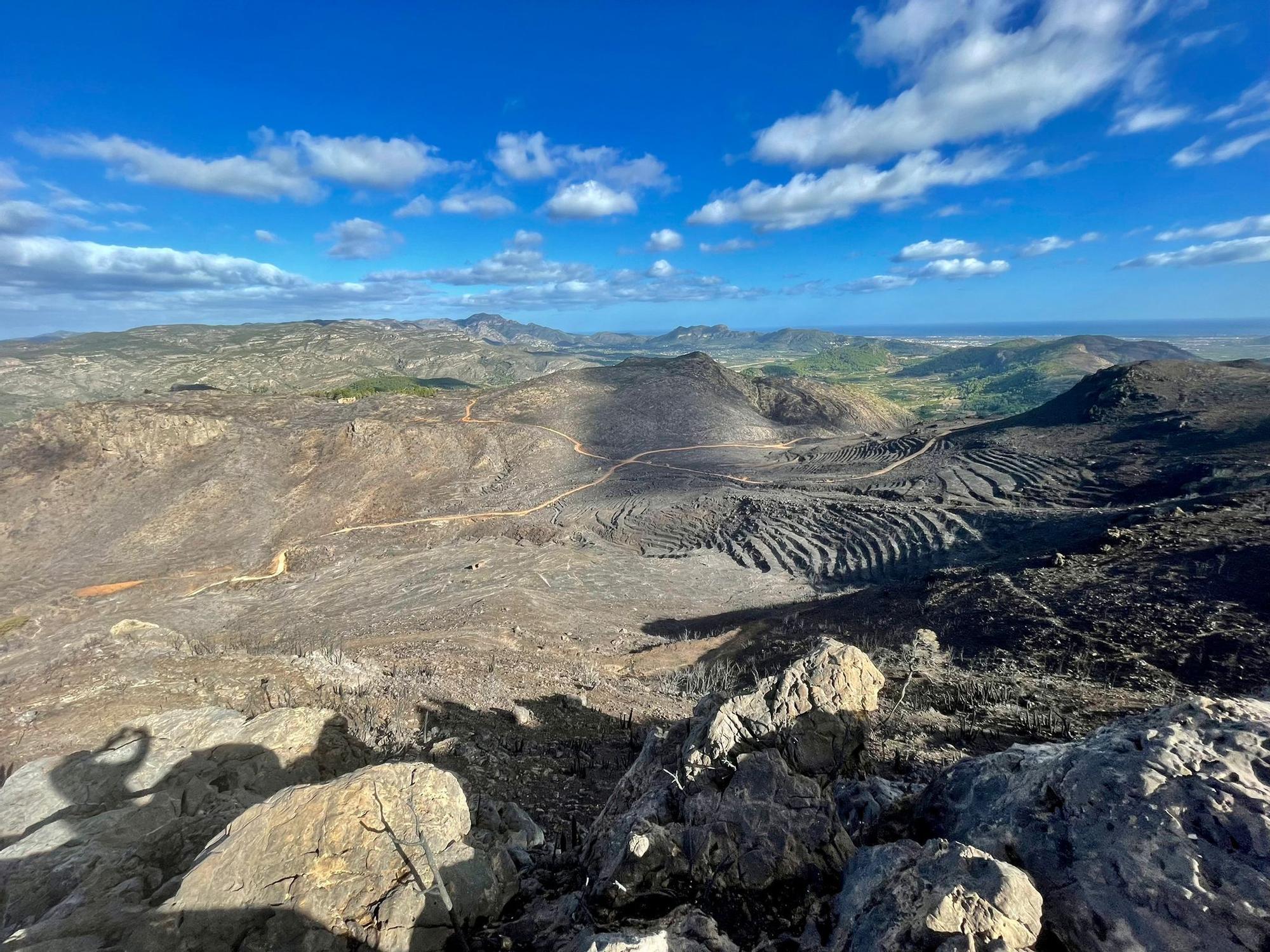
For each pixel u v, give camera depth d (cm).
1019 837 696
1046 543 4259
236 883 723
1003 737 1642
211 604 4850
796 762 1025
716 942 658
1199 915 524
